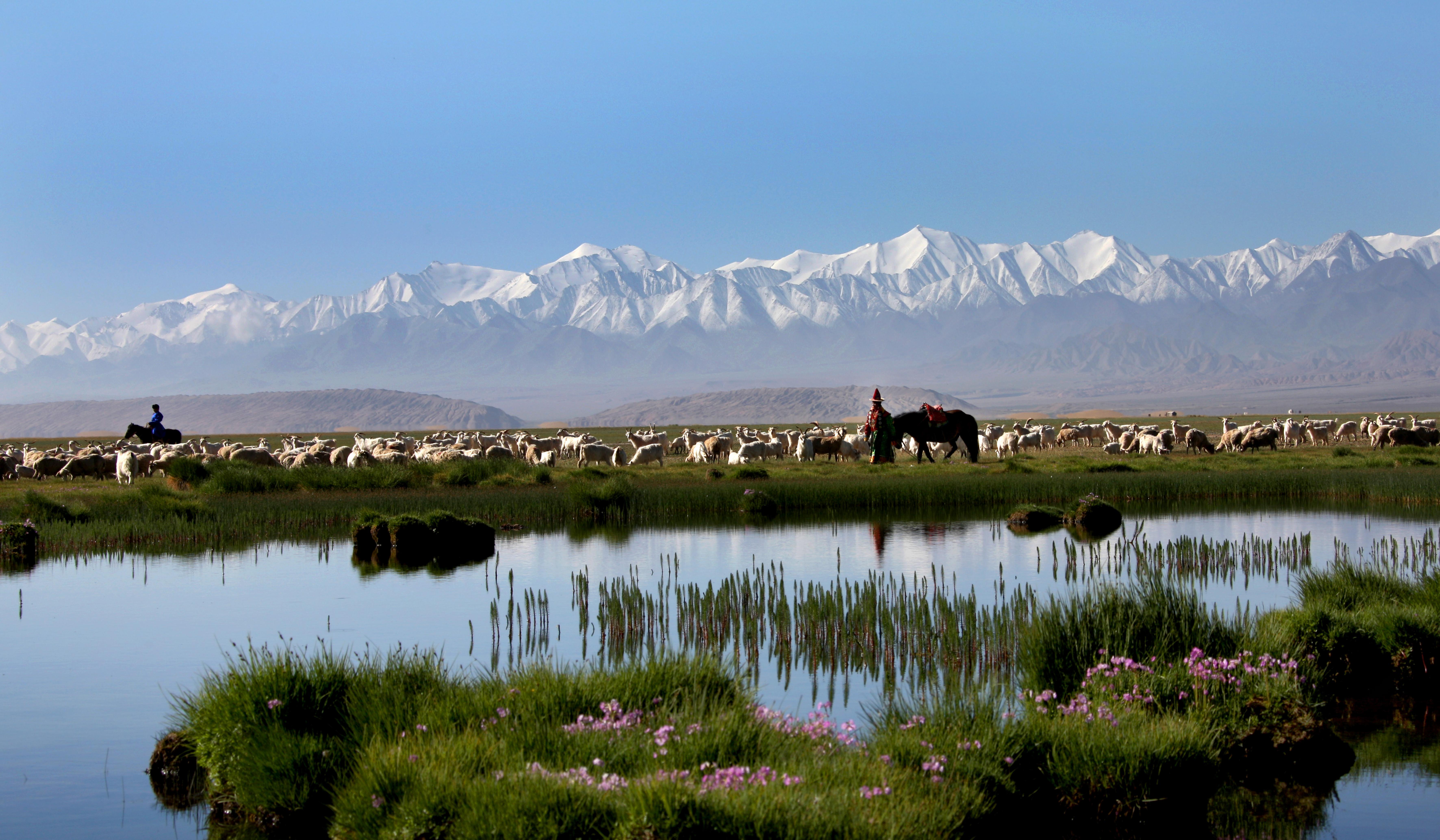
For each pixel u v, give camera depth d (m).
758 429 117.12
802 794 8.50
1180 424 73.62
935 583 19.80
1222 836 10.25
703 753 9.51
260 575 23.97
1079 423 121.75
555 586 22.45
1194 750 10.55
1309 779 11.50
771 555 26.59
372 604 20.50
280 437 97.19
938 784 9.48
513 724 10.48
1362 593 17.38
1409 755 12.21
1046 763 10.50
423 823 8.57
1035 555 26.16
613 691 11.14
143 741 12.94
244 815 10.65
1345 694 14.45
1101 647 13.41
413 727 10.68
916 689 14.47
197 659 16.39
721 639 17.56
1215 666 12.48
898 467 48.34
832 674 15.38
